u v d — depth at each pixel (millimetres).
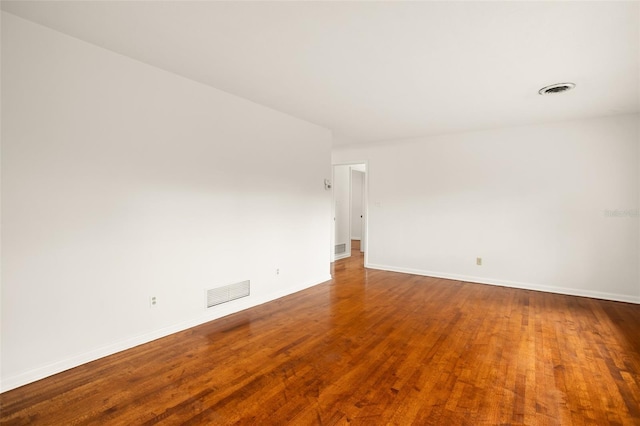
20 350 2119
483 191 4863
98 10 1972
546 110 3812
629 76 2818
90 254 2438
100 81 2467
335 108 3863
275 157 4027
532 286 4527
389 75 2875
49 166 2230
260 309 3674
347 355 2574
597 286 4137
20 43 2092
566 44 2281
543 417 1831
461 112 3938
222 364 2422
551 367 2383
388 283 4875
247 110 3635
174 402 1962
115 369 2332
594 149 4121
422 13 1933
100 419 1802
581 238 4215
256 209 3799
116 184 2574
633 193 3930
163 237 2895
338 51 2445
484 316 3453
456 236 5105
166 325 2928
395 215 5691
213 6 1901
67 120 2307
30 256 2158
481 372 2318
